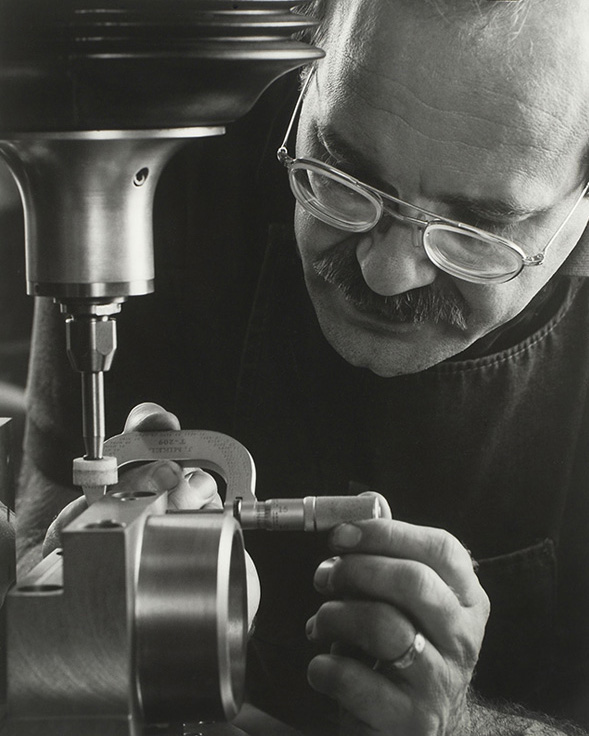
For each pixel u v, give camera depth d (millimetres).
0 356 1598
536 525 1241
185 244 1297
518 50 786
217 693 573
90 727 543
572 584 1262
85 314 636
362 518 750
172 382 1322
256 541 1224
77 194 602
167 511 655
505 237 891
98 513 583
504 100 793
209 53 557
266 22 583
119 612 537
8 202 1509
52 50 542
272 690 1231
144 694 574
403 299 946
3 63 547
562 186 871
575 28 800
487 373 1171
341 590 767
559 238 954
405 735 779
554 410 1207
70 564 536
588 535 1252
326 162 915
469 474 1212
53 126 569
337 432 1240
